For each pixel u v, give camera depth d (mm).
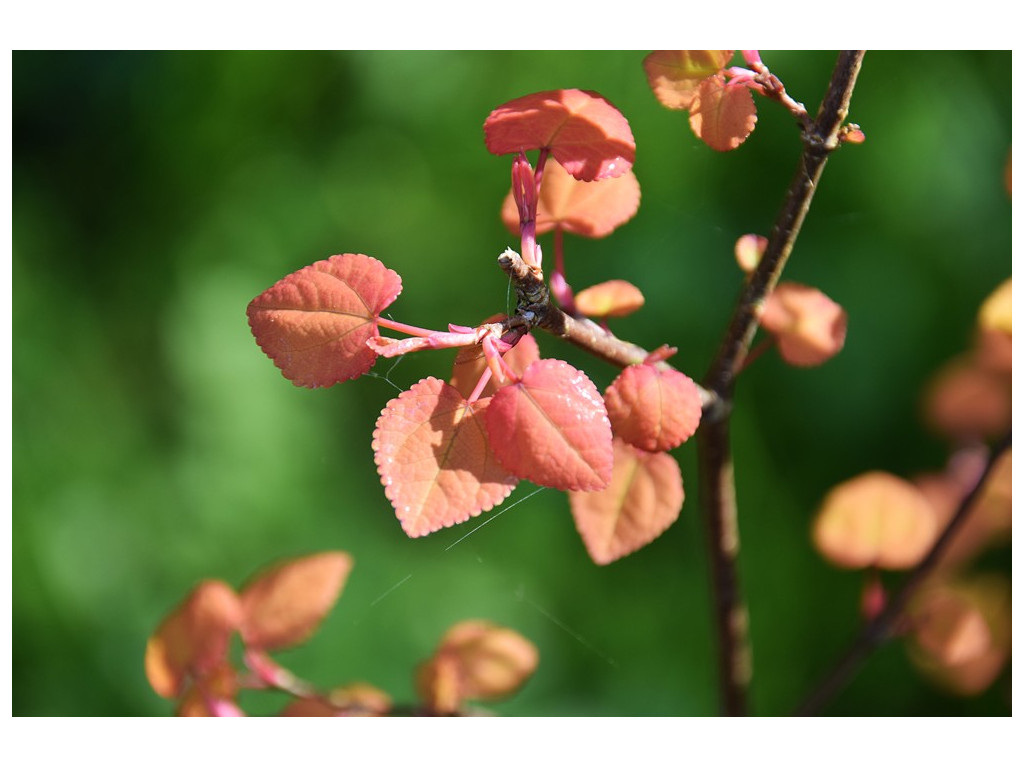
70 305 988
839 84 470
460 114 974
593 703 908
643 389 460
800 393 943
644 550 956
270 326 448
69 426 948
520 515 956
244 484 941
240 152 995
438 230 988
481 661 548
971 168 928
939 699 906
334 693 543
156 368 980
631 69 936
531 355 476
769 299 509
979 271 922
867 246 926
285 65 985
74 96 1047
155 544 938
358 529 962
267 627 533
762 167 928
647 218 937
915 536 556
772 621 931
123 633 909
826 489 943
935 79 927
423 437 442
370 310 447
